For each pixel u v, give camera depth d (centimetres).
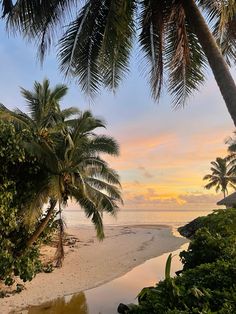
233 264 433
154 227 5988
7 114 1551
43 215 1587
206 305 315
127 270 2261
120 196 2219
